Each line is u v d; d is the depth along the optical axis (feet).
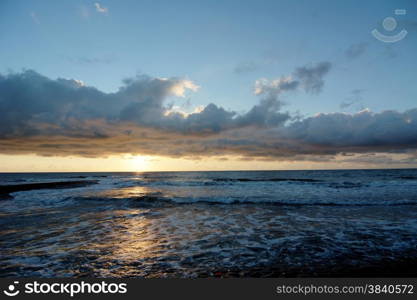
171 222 29.22
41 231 24.67
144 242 20.92
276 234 23.32
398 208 37.50
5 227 26.43
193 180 137.90
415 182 94.99
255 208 39.50
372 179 121.29
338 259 16.60
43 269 15.25
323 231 24.20
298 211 36.14
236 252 18.25
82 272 14.89
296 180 122.31
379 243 19.98
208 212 36.11
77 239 21.79
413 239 20.98
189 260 16.70
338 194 57.52
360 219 29.73
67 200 49.32
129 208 39.96
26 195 58.18
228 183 105.40
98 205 43.34
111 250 18.75
